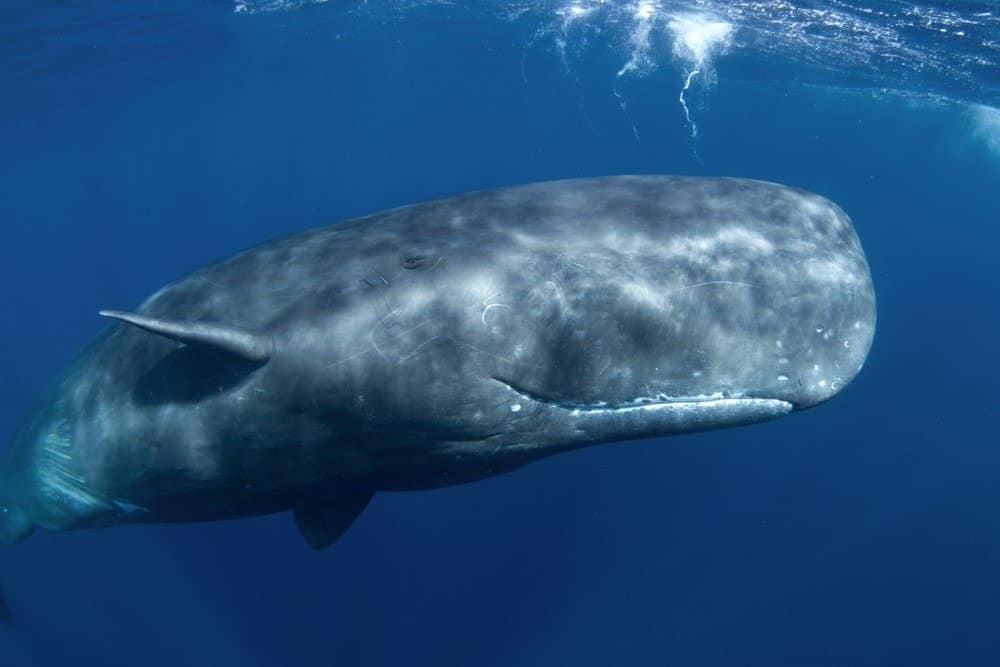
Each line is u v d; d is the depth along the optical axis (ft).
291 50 140.77
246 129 257.96
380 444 22.88
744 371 21.62
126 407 25.31
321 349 21.65
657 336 21.39
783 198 24.27
